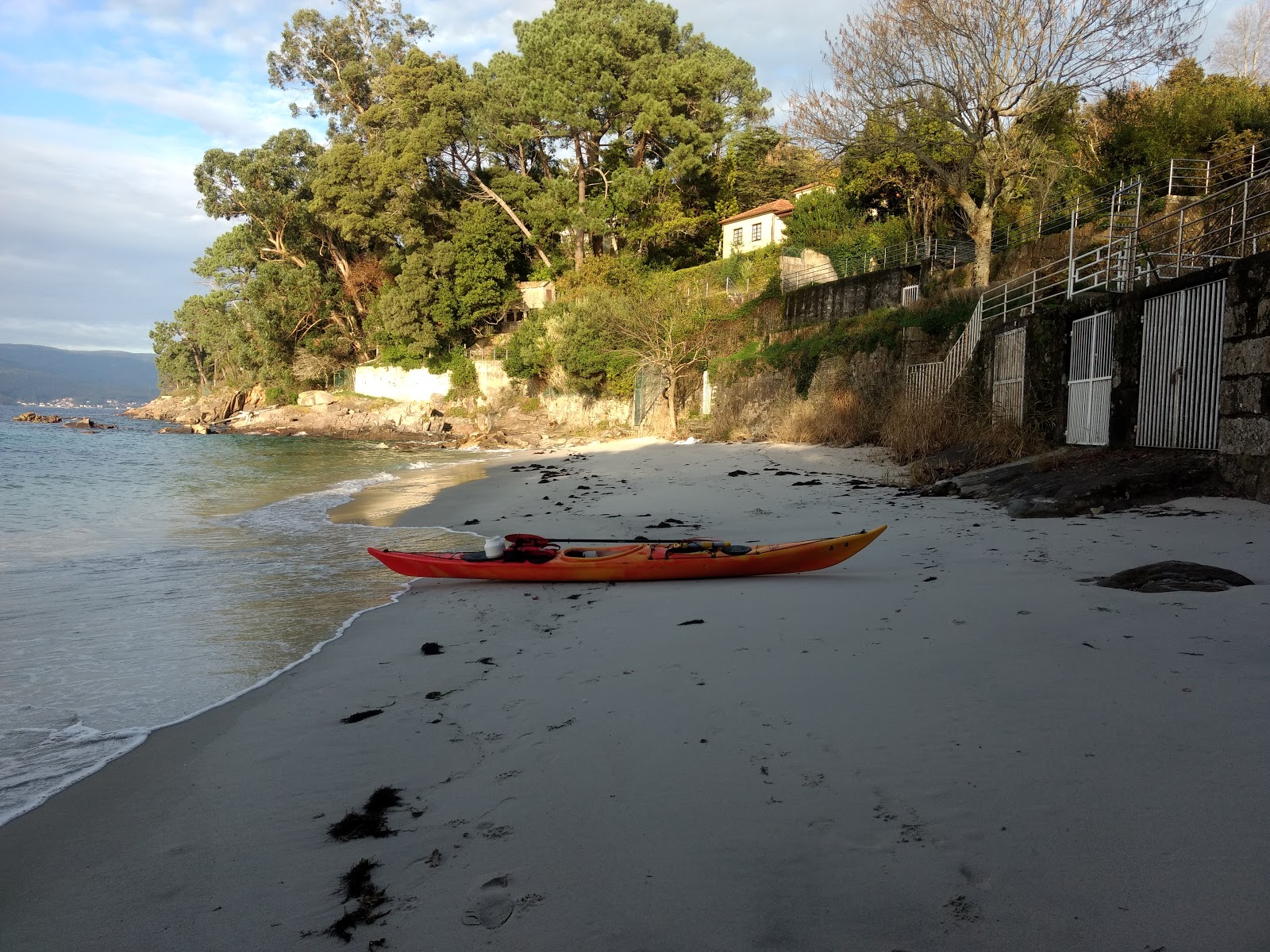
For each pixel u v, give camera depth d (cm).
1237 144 2388
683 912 261
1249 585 592
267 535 1314
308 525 1426
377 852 318
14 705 534
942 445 1833
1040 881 259
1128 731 362
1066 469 1255
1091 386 1381
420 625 705
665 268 5197
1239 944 220
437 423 5050
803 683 470
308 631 718
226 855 328
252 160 6394
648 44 5209
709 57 5644
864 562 837
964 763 347
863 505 1311
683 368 3900
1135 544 798
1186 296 1129
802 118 2581
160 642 686
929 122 2812
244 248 7312
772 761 368
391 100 5847
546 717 452
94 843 347
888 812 312
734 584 782
